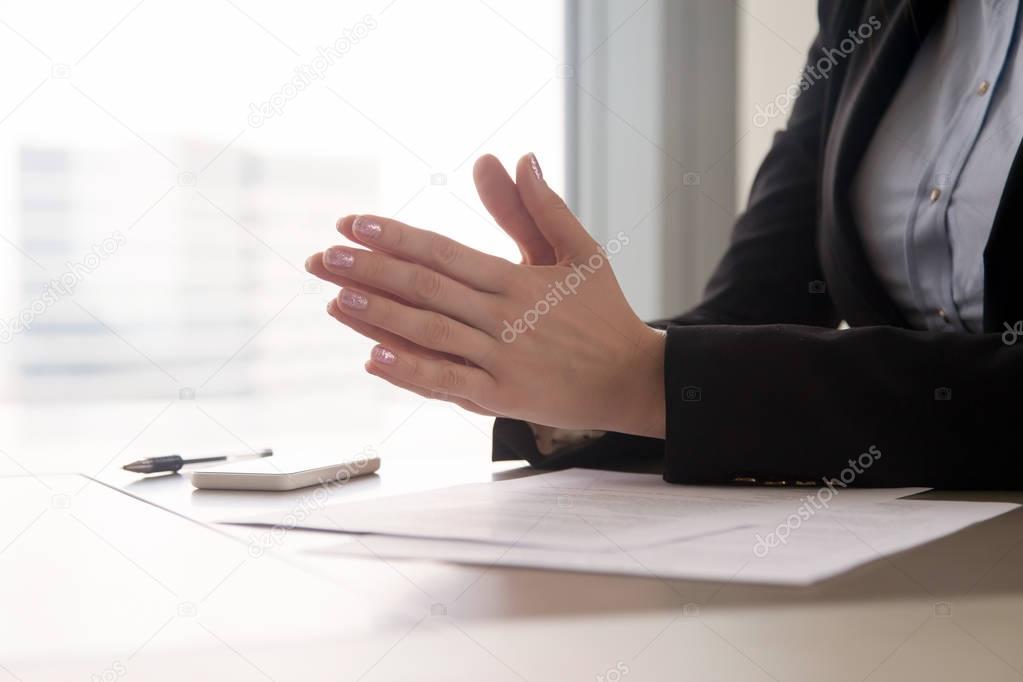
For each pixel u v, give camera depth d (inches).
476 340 27.3
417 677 9.9
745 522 18.7
